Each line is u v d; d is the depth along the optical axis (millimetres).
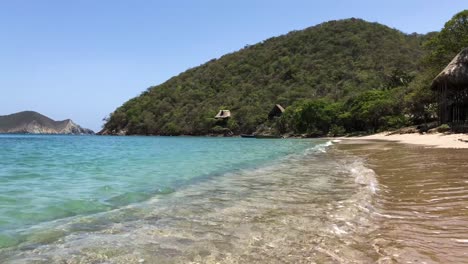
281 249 4273
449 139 29516
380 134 57688
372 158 16109
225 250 4281
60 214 6422
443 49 45438
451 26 45844
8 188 9352
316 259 3920
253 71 146375
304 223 5422
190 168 14367
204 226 5398
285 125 92750
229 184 9875
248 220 5711
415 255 3926
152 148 34094
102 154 24500
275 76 135375
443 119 40312
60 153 25953
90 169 14211
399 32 141250
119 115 153750
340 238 4629
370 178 9664
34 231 5227
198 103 139875
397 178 9516
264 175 11703
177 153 25094
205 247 4402
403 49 122188
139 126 143125
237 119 116250
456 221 5316
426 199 6875
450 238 4531
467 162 12781
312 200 7227
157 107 145250
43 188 9375
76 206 7074
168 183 10242
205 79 156875
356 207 6316
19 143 49719
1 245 4578
